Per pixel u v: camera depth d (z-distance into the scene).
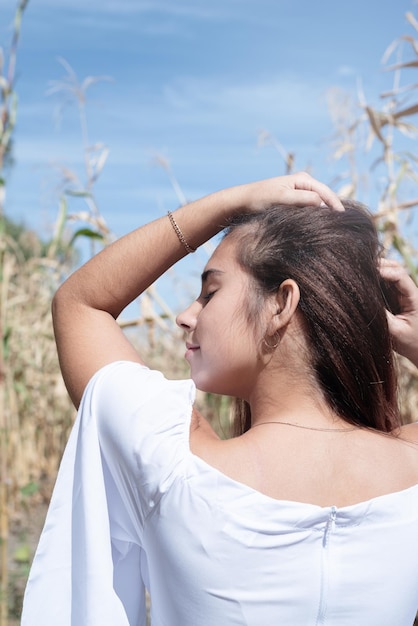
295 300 1.09
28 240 6.57
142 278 1.26
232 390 1.16
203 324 1.15
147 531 1.05
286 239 1.13
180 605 1.03
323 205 1.24
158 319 4.82
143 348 6.58
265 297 1.12
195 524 1.01
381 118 4.32
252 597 1.00
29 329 7.05
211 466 1.04
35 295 7.34
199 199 1.27
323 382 1.11
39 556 1.13
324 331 1.10
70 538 1.13
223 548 1.01
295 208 1.20
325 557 1.02
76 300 1.25
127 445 1.06
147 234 1.26
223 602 1.01
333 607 1.02
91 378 1.15
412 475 1.11
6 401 6.73
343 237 1.14
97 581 1.09
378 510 1.05
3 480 4.69
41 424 7.65
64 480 1.14
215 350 1.14
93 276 1.25
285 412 1.11
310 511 1.02
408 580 1.07
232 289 1.14
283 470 1.05
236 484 1.02
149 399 1.08
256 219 1.18
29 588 1.13
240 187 1.26
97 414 1.11
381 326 1.14
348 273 1.12
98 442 1.11
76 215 4.80
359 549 1.03
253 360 1.13
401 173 4.30
